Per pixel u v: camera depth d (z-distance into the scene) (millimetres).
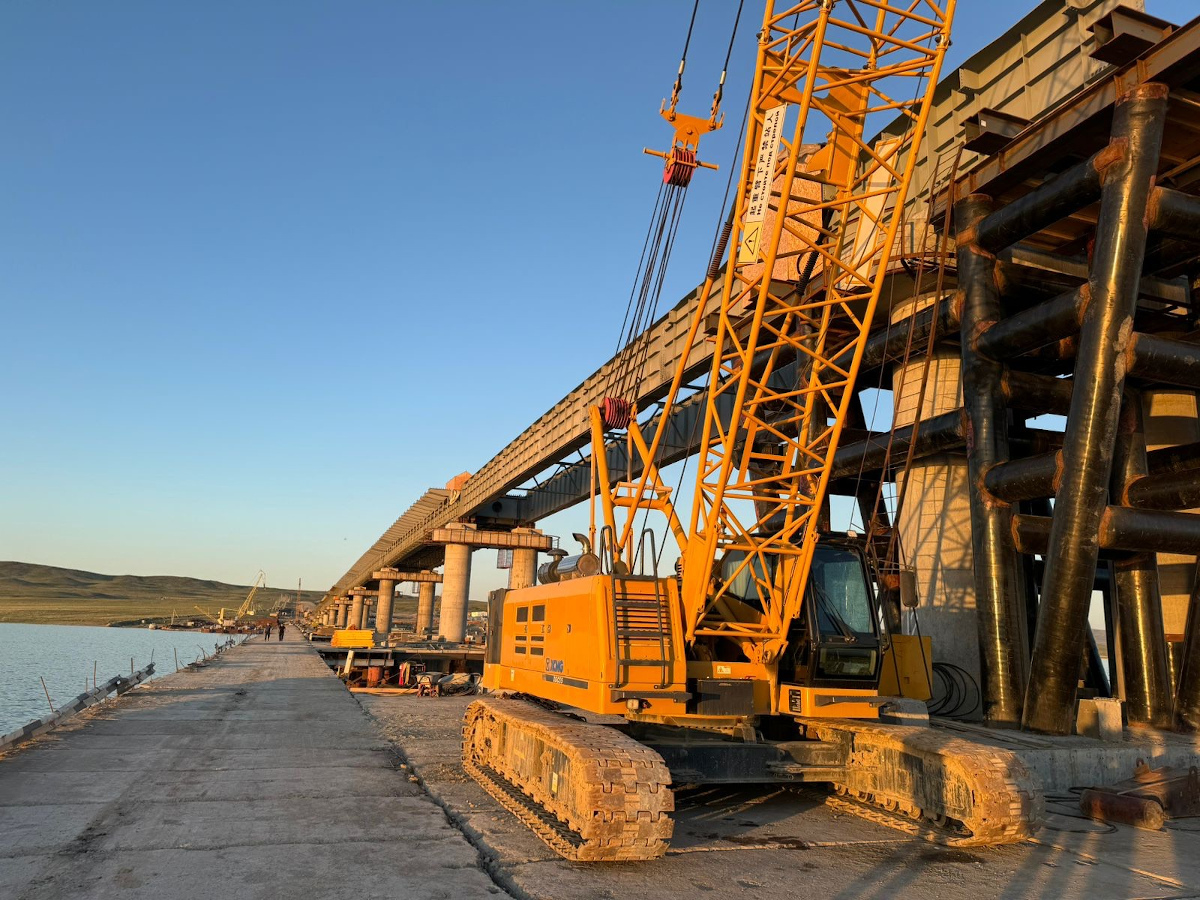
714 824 9734
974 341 16531
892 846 8781
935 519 19359
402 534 87812
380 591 108750
